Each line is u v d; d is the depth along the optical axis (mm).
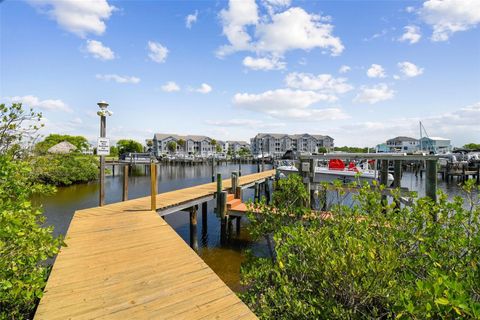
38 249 2566
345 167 14359
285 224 4855
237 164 60125
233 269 6656
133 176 31766
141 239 4629
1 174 2781
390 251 2416
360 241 2564
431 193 5398
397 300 2207
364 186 3867
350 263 2432
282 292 2977
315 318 2605
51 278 3145
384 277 2367
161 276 3227
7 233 2240
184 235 9367
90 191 18797
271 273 3662
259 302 3195
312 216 4590
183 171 40719
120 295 2791
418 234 2951
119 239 4625
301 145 82438
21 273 2508
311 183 6844
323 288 2811
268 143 80875
